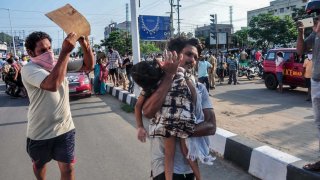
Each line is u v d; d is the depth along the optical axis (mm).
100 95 14086
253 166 4793
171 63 2414
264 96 12789
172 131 2459
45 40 3170
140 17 28375
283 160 4316
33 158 3406
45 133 3295
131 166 5387
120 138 7039
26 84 3221
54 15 2744
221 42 23516
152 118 2553
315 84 3838
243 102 11406
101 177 4977
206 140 2699
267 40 43719
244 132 7062
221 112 9461
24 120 9367
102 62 14195
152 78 2480
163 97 2438
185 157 2629
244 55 21094
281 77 13648
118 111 10188
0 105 12531
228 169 5070
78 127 8188
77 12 2822
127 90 13656
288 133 6973
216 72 19125
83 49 3420
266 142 6332
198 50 2725
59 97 3314
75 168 5363
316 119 3930
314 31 3752
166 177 2559
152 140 2727
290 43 42156
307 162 4219
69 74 13188
